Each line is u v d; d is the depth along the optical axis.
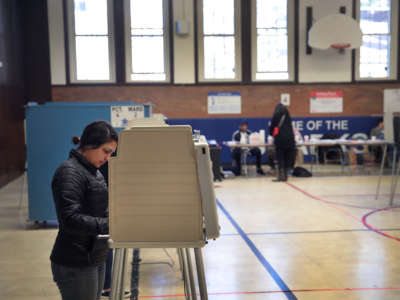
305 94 12.25
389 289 3.18
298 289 3.20
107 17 11.73
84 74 11.84
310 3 12.03
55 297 3.13
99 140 1.76
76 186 1.68
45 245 4.48
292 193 7.37
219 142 12.08
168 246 1.50
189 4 11.85
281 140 8.60
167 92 12.02
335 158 11.38
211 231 1.46
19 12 11.13
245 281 3.38
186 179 1.47
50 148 5.02
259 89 12.16
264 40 12.12
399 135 6.09
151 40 11.90
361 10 12.17
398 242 4.39
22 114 11.08
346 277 3.43
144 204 1.49
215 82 12.07
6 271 3.70
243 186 8.21
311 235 4.71
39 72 11.77
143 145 1.47
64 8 11.59
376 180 8.70
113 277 1.55
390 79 12.36
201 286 1.51
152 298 3.05
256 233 4.82
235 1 11.96
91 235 1.73
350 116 12.27
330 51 12.20
